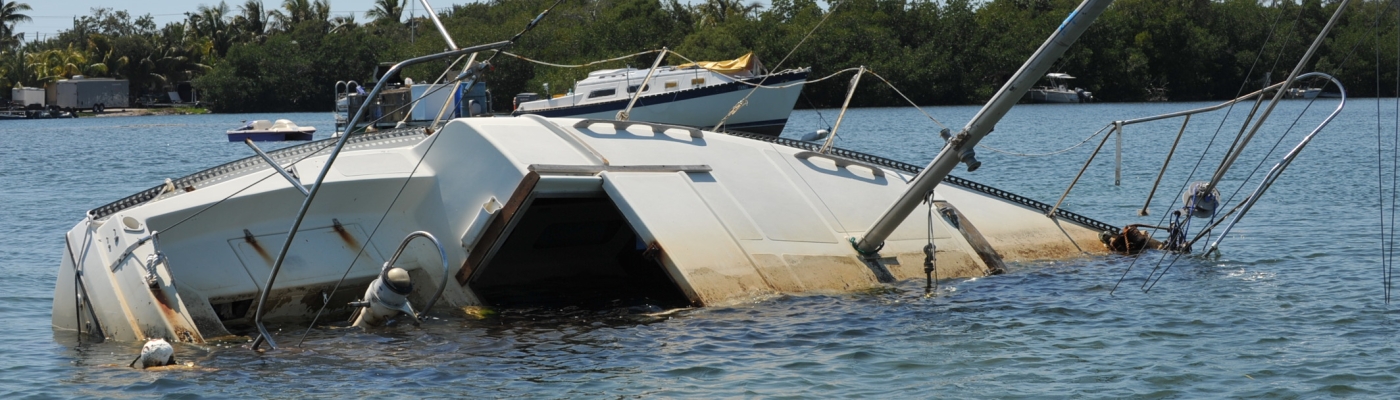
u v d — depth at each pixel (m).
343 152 19.61
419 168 18.88
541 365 14.46
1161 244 24.02
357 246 18.11
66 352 15.50
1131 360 14.74
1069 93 136.38
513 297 18.94
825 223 20.03
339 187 18.02
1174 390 13.45
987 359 14.80
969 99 128.00
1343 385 13.52
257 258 17.30
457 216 18.25
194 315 16.12
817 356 14.88
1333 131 71.31
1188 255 22.94
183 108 164.50
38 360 15.05
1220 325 16.61
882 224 19.09
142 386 13.59
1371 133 68.12
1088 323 16.81
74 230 17.72
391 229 18.61
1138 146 62.47
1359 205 31.31
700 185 19.16
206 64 182.12
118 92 160.12
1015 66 129.00
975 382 13.80
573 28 133.00
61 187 44.41
